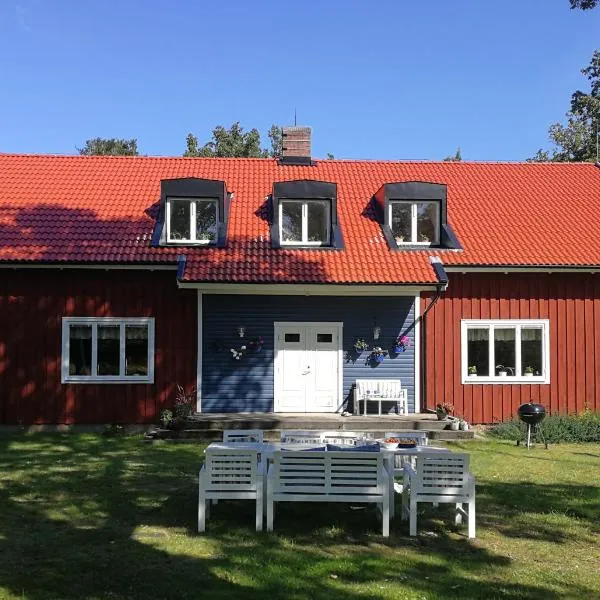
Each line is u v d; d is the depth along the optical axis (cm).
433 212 1811
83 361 1666
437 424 1578
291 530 830
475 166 2203
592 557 745
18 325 1648
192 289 1678
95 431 1644
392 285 1616
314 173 2084
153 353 1670
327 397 1708
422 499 815
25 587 635
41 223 1728
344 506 955
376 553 745
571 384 1747
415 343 1722
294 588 634
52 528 834
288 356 1706
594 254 1739
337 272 1625
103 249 1648
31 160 2059
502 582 659
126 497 991
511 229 1828
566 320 1752
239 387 1691
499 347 1750
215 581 651
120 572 677
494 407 1734
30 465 1235
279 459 822
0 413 1636
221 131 5084
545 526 864
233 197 1900
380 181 2059
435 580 660
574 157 4578
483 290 1741
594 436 1541
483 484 1098
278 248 1698
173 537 796
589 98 3844
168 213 1745
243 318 1697
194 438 1525
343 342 1714
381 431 1552
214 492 823
